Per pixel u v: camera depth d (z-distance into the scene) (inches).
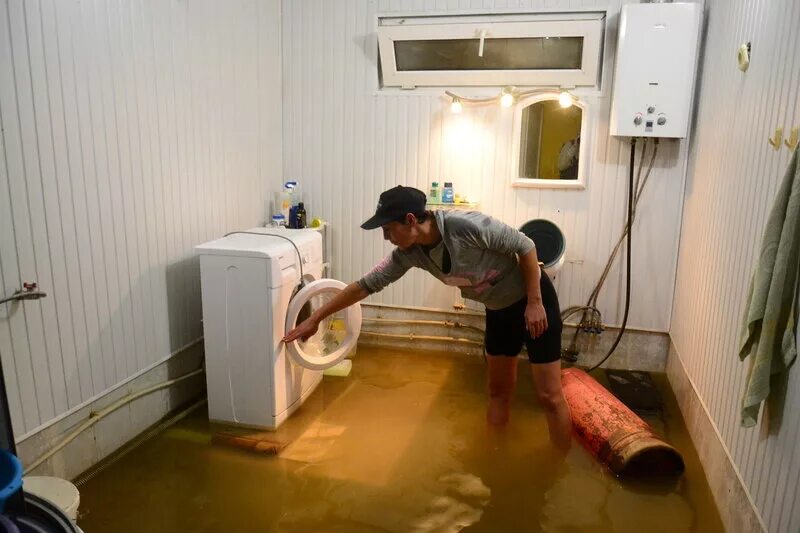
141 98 99.2
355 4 137.3
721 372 88.9
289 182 143.2
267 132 141.3
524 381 129.9
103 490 87.7
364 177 145.0
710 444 92.3
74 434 88.1
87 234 89.7
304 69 143.8
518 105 133.9
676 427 111.0
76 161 86.6
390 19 136.3
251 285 101.1
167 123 106.1
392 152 142.6
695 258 113.3
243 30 128.1
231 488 88.7
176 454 98.2
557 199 136.6
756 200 76.9
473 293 92.6
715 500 86.0
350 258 149.6
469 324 145.9
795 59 65.6
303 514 82.4
